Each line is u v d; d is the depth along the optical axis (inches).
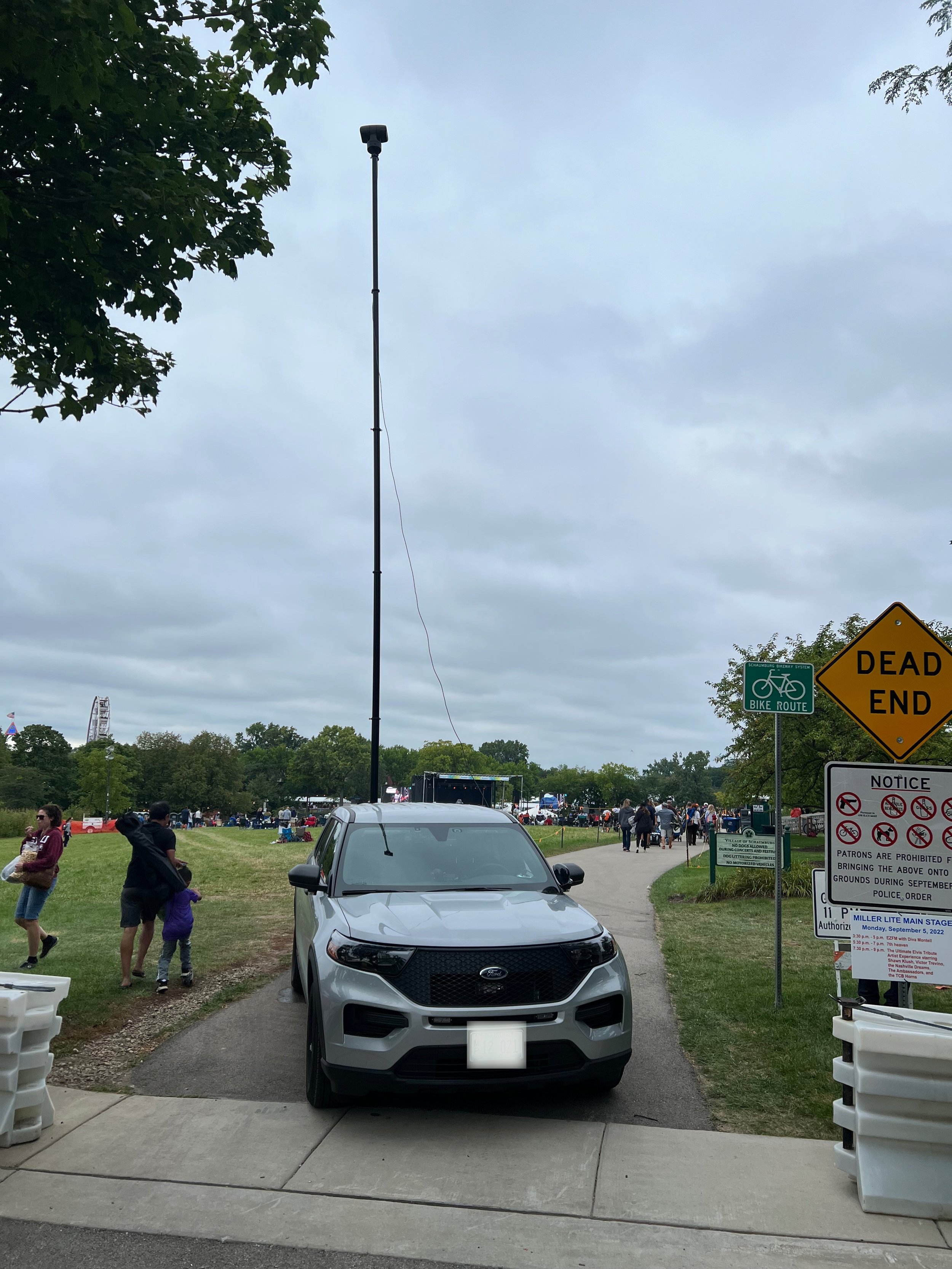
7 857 1111.0
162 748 5172.2
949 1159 166.2
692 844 1317.7
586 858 1036.5
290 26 320.8
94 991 336.2
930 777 220.2
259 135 341.1
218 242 317.4
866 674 253.0
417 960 201.0
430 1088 193.8
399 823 275.9
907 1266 147.6
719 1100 219.8
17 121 262.4
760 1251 151.1
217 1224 157.8
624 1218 161.2
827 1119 207.6
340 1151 187.5
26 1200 165.3
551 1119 206.1
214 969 378.6
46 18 215.0
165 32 295.4
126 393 348.8
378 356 563.2
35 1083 197.2
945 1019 180.5
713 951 408.5
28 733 5142.7
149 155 287.3
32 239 268.5
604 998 208.7
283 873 803.4
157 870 344.2
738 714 738.2
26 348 315.9
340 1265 145.7
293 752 6811.0
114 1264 145.0
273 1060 249.4
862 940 218.1
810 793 736.3
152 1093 223.3
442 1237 154.3
